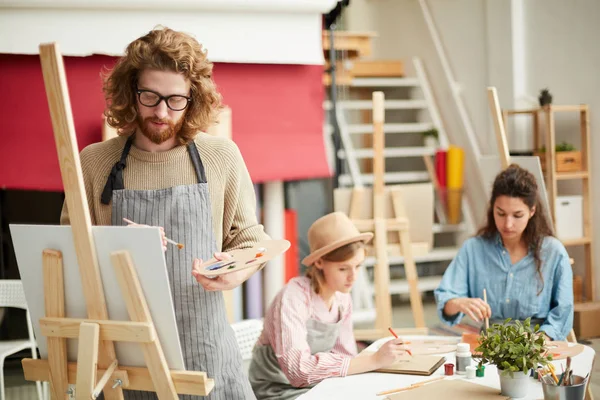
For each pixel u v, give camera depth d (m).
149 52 1.79
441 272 6.03
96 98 3.92
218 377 1.93
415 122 6.97
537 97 5.34
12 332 4.32
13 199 4.96
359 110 6.96
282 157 4.23
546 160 4.84
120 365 1.69
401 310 5.54
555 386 1.80
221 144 2.00
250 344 2.79
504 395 1.92
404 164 6.72
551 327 2.62
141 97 1.81
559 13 5.04
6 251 4.87
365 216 4.14
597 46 4.73
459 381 2.05
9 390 3.93
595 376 3.81
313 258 2.43
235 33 3.96
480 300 2.62
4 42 3.73
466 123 6.14
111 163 1.93
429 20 6.66
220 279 1.76
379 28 7.62
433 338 2.57
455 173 5.88
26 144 3.90
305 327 2.43
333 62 5.44
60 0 3.69
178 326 1.89
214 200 1.95
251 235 2.01
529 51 5.38
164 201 1.88
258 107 4.18
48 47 1.53
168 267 1.87
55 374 1.74
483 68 5.88
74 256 1.66
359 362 2.20
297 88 4.27
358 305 5.44
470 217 6.04
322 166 4.34
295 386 2.33
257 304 4.80
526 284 2.73
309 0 4.02
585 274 4.89
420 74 6.79
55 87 1.55
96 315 1.65
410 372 2.15
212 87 1.92
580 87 4.91
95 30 3.80
